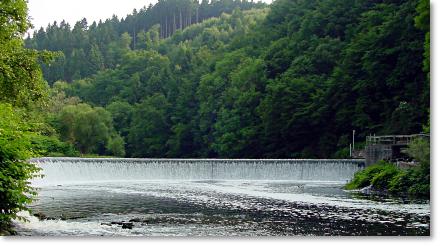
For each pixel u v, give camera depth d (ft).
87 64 634.84
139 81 490.49
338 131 260.42
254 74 323.57
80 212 94.07
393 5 271.90
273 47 341.41
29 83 89.04
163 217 87.61
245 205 104.37
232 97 329.72
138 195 126.21
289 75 295.89
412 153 131.23
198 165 194.90
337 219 84.74
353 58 260.21
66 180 176.45
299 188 149.69
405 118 219.41
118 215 90.12
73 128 308.19
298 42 330.34
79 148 317.22
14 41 86.02
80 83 530.68
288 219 84.94
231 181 182.19
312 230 74.49
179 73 474.08
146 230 74.28
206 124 350.43
